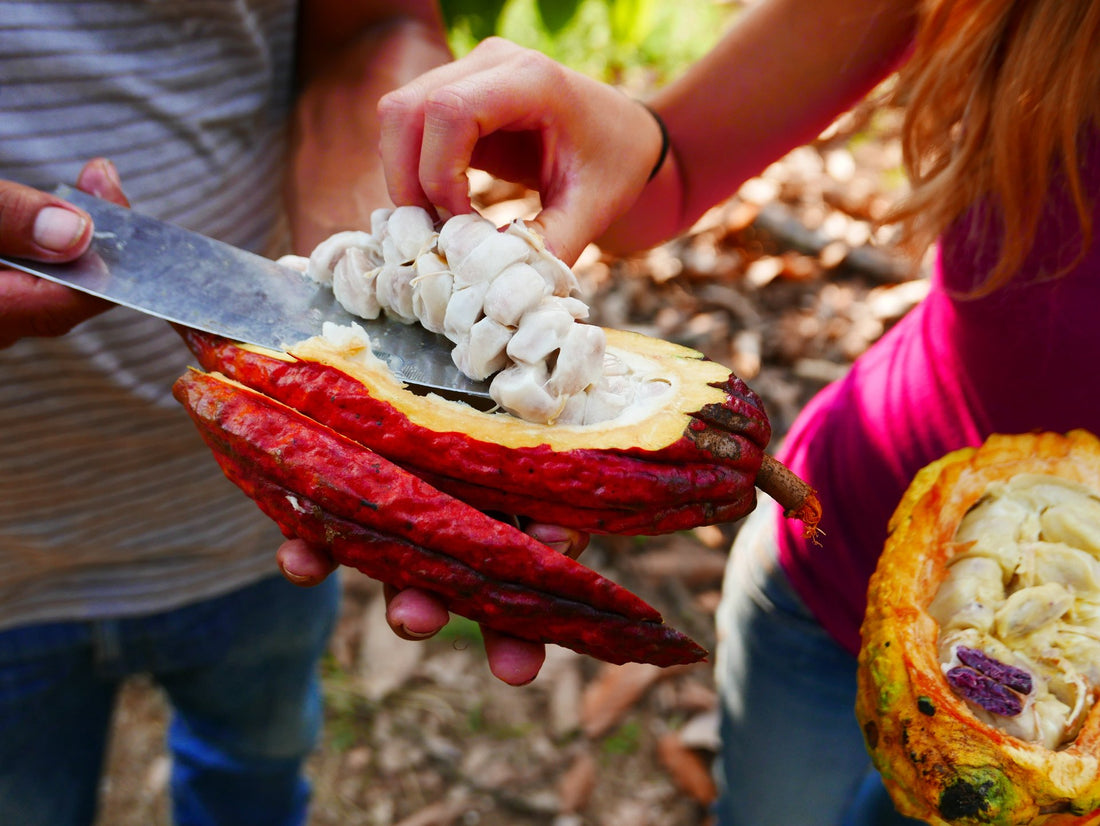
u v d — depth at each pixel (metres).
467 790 0.76
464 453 0.34
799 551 0.51
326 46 0.58
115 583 0.54
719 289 1.18
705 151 0.50
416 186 0.38
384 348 0.37
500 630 0.35
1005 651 0.36
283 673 0.62
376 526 0.33
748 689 0.56
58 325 0.39
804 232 1.22
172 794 0.69
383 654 0.84
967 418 0.45
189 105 0.49
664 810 0.75
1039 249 0.40
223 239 0.53
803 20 0.47
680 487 0.35
